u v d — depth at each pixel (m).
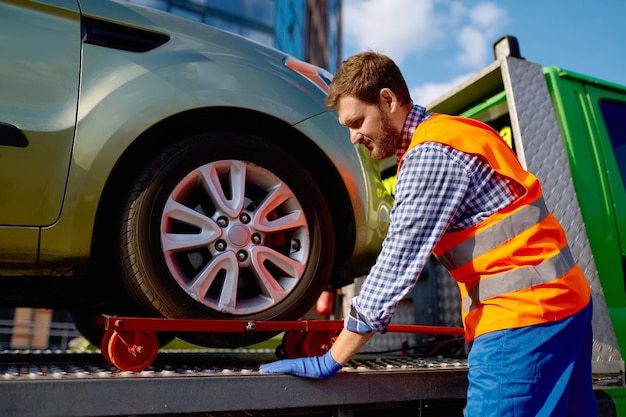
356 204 2.12
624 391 2.29
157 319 1.62
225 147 1.91
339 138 2.14
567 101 2.71
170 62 1.91
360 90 1.52
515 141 2.50
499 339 1.38
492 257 1.41
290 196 1.99
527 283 1.38
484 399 1.38
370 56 1.55
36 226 1.69
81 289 2.12
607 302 2.45
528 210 1.43
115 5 1.93
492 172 1.42
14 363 1.89
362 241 2.12
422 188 1.40
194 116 1.99
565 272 1.43
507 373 1.36
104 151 1.76
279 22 15.98
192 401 1.44
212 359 2.30
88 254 1.76
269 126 2.09
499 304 1.39
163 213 1.78
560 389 1.38
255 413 1.60
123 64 1.85
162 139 1.99
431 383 1.78
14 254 1.68
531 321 1.37
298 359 1.59
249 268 1.91
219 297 1.83
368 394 1.67
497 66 2.66
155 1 10.98
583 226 2.45
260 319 1.86
